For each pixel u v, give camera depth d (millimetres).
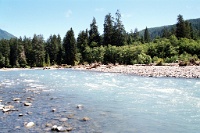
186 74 32094
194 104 13211
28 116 10758
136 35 154500
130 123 9648
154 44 85812
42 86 22531
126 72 41344
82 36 120312
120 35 115312
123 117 10586
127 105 13133
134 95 16484
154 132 8594
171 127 9180
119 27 115375
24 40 139250
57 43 126938
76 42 119125
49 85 23344
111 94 17062
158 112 11500
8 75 42469
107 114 11148
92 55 98125
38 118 10406
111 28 116188
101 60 92938
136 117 10594
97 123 9633
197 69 37406
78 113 11359
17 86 22672
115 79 29438
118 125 9375
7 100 14961
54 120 10070
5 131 8570
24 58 117812
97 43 118000
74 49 107062
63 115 10953
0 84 24672
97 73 43031
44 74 43969
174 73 33906
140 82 25141
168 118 10438
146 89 19500
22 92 18516
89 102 14109
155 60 72562
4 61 115938
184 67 42469
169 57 75500
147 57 71875
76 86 22172
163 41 85688
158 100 14492
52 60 119688
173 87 20578
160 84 22984
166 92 17688
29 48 122750
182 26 109000
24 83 25688
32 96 16516
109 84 23562
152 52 80375
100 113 11352
